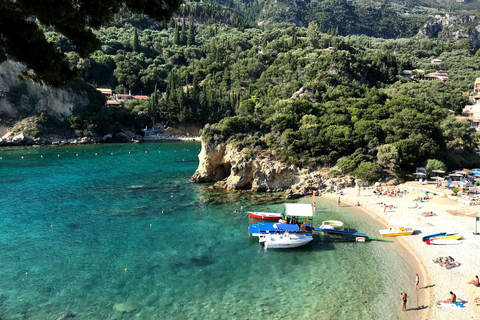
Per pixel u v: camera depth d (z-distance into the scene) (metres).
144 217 56.50
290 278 37.94
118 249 44.78
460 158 90.25
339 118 85.69
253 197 67.50
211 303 33.31
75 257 42.41
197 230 51.47
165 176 85.81
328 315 31.09
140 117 173.00
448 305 31.69
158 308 32.44
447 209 57.09
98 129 154.25
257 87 176.25
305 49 187.00
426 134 83.62
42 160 105.50
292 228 48.22
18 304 32.81
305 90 119.81
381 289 35.25
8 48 19.48
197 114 177.38
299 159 75.69
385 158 74.50
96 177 83.94
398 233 48.16
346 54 157.00
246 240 48.22
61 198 66.19
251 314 31.47
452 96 135.38
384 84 155.88
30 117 146.38
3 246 45.12
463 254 41.44
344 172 74.31
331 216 56.56
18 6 17.75
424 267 39.12
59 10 17.72
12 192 69.69
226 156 76.94
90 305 32.81
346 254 43.59
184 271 39.44
